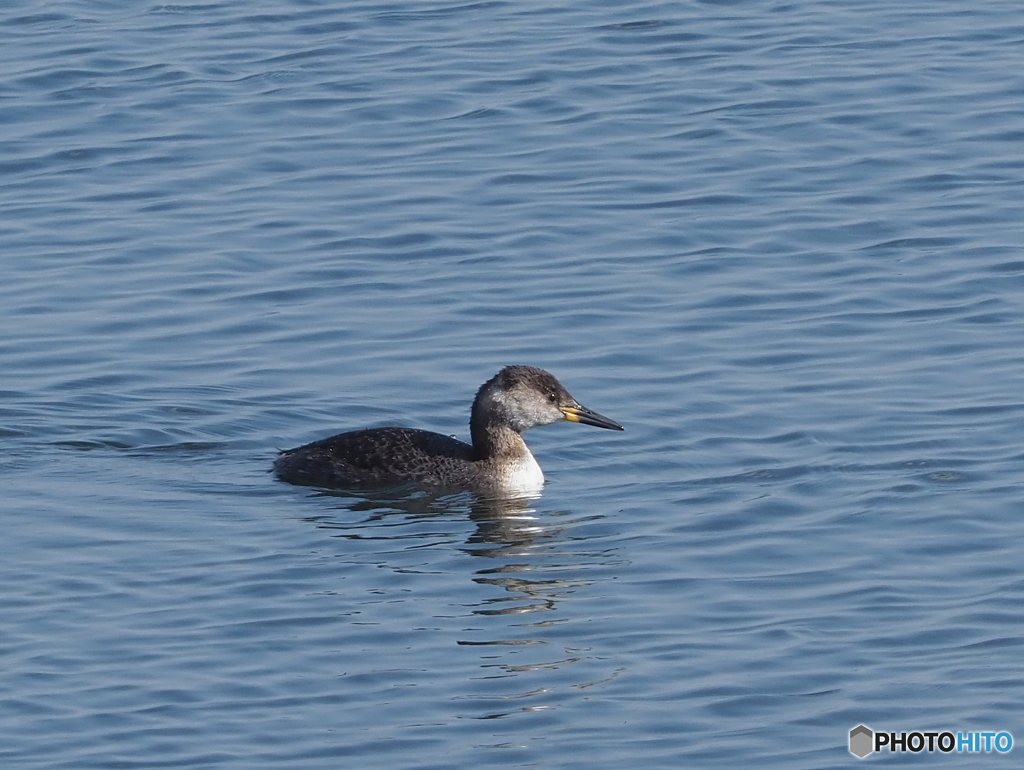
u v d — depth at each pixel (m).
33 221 23.58
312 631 14.51
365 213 23.64
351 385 19.78
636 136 25.64
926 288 21.59
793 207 23.70
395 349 20.52
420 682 13.73
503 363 20.14
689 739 12.93
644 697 13.50
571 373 19.86
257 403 19.36
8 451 18.19
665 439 18.48
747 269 22.19
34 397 19.33
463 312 21.27
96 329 20.92
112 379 19.77
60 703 13.31
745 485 17.45
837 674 13.77
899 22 29.22
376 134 25.83
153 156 25.25
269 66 27.83
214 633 14.47
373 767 12.59
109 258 22.62
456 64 27.81
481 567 15.81
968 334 20.47
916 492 17.02
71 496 17.25
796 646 14.20
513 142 25.50
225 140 25.64
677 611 14.88
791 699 13.43
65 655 14.04
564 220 23.42
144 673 13.77
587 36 28.83
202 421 18.97
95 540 16.27
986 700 13.34
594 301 21.45
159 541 16.30
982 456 17.69
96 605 14.93
